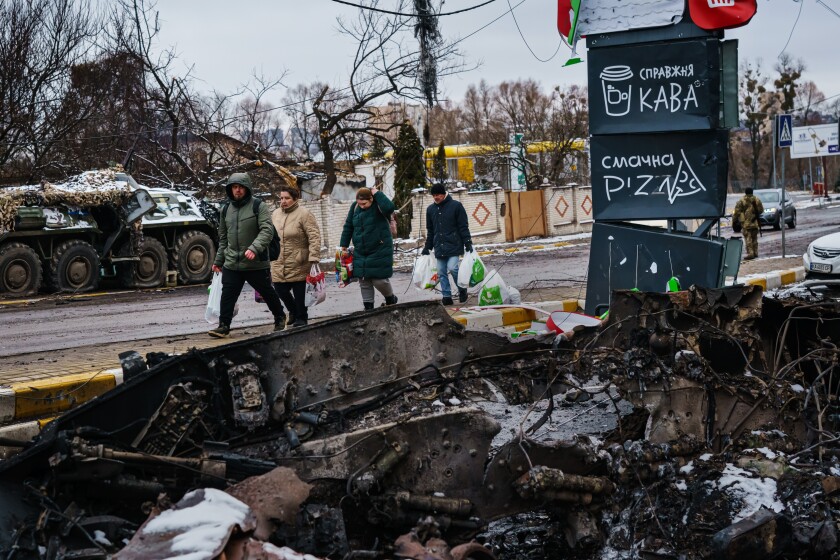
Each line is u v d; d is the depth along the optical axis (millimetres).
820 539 4629
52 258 18922
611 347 5684
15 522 3709
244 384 4477
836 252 17234
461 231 13148
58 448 3877
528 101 50562
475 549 4117
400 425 4516
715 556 4410
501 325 11602
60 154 27703
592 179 10023
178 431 4309
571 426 5969
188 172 30078
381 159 39875
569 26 9875
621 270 9906
